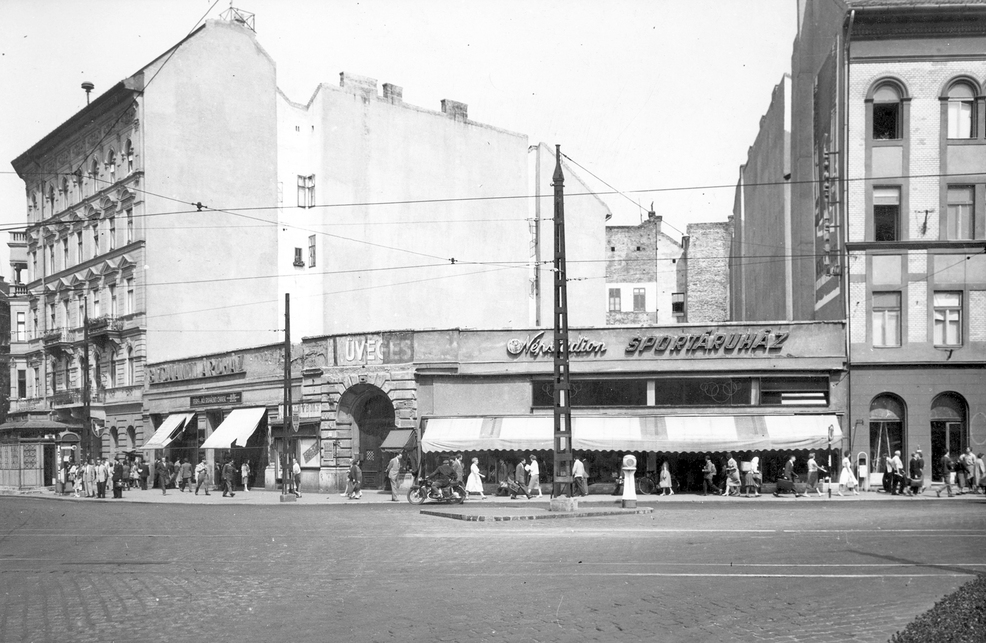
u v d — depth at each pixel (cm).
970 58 3744
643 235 7881
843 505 3006
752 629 992
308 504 3503
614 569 1459
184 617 1113
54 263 6444
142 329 5331
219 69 5634
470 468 3847
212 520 2725
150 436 5400
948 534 1964
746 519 2433
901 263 3741
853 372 3750
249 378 4741
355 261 5912
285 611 1137
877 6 3691
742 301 6256
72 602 1246
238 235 5666
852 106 3772
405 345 4081
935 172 3744
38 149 6488
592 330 3944
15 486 5262
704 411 3825
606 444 3759
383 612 1118
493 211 6512
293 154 5938
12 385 6844
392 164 6084
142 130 5312
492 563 1554
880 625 999
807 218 4384
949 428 3716
